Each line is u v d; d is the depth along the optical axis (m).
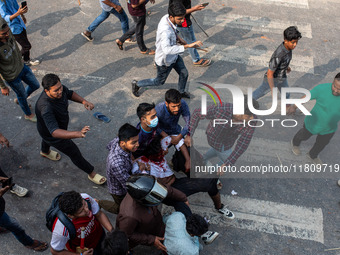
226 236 3.87
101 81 5.70
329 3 7.57
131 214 2.80
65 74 5.79
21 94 4.57
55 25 6.75
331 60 6.20
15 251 3.66
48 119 3.40
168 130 3.84
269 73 4.47
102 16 6.07
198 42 4.50
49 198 4.15
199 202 4.18
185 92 5.32
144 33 6.73
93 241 2.90
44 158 4.57
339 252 3.75
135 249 3.67
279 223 4.00
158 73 4.96
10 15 5.12
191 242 2.98
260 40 6.60
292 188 4.34
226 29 6.83
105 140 4.84
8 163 4.49
